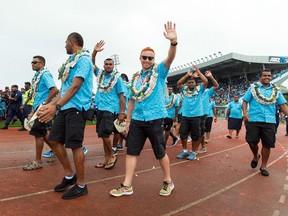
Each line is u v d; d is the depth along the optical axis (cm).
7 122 1302
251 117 580
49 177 477
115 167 571
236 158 741
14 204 357
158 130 407
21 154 691
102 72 577
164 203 385
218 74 4747
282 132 1786
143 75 419
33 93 522
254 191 458
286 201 416
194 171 573
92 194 403
